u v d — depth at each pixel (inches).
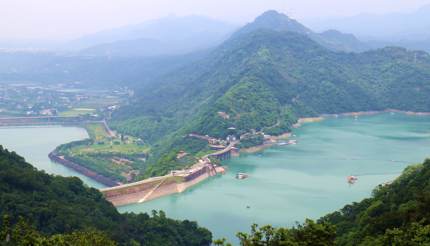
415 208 6717.5
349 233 7731.3
